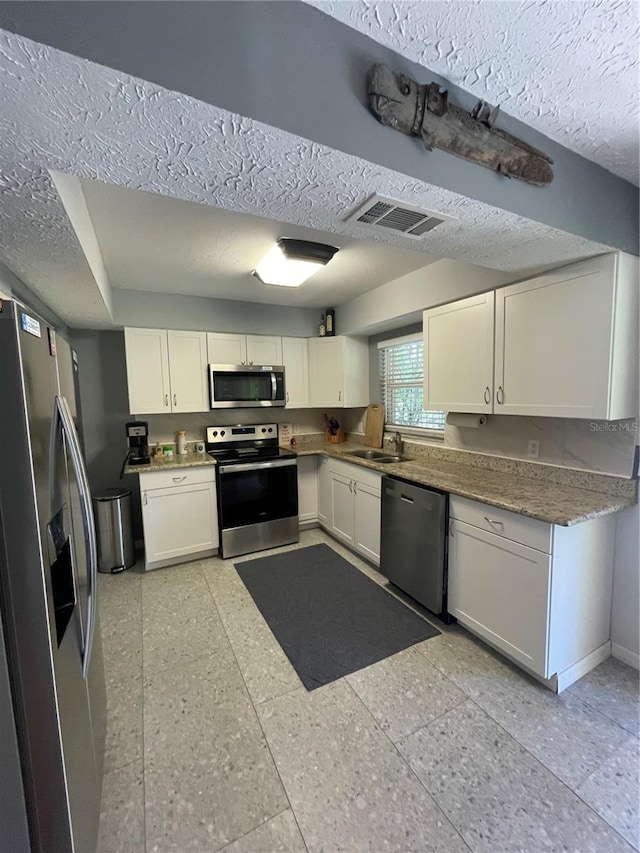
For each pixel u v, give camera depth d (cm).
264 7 78
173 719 161
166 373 322
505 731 154
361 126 92
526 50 95
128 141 83
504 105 116
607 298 164
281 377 366
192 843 116
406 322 316
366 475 300
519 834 117
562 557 168
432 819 121
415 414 339
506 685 178
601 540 186
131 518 315
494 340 216
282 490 348
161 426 360
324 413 436
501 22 88
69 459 119
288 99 82
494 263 177
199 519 317
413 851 113
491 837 116
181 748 148
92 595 119
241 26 76
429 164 105
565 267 179
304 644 209
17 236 131
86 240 156
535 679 181
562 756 142
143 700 171
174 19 69
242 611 242
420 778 135
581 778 134
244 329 354
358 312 344
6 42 59
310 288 316
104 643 211
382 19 87
